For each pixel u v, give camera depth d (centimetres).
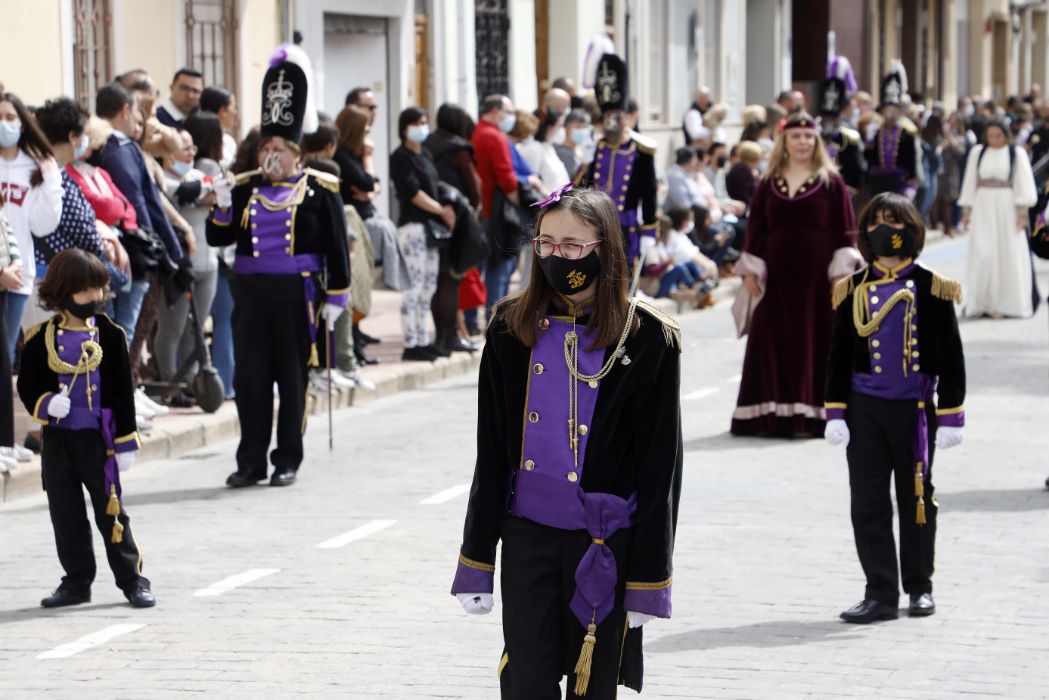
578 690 1462
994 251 5544
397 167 4372
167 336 3731
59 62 4606
